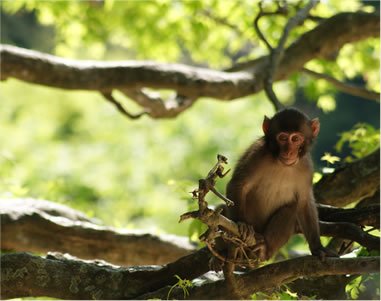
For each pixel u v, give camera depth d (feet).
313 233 31.27
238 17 55.62
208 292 28.96
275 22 53.78
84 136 99.55
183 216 23.18
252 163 31.91
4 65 43.19
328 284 32.32
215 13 56.49
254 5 53.93
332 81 50.39
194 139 93.15
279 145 31.53
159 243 42.24
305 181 31.71
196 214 23.08
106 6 59.52
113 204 87.40
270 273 28.19
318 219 32.17
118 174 90.33
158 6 58.80
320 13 53.47
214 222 23.34
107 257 41.70
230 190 31.94
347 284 31.04
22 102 103.60
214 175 22.75
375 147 41.29
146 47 61.52
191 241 42.98
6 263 31.78
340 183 37.29
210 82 46.03
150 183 89.76
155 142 93.40
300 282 32.40
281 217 31.76
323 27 48.26
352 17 47.83
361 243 31.09
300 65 48.39
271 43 54.03
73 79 44.50
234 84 46.60
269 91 45.52
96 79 44.80
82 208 53.93
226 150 92.07
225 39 59.98
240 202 31.68
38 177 86.74
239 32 56.65
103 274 31.76
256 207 32.55
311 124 32.19
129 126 96.43
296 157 31.27
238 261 26.96
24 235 40.19
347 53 56.39
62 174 88.58
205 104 94.89
